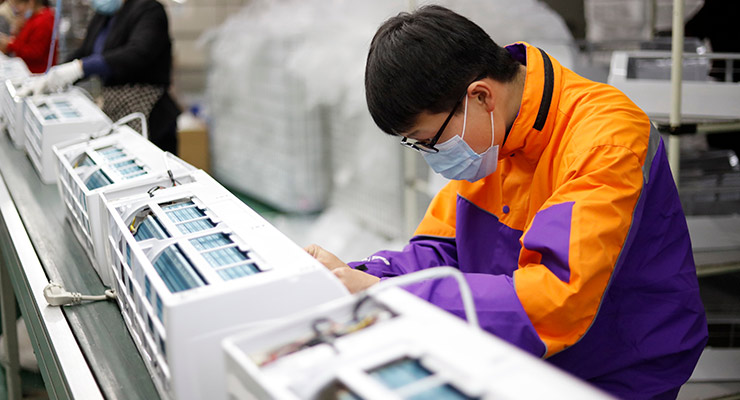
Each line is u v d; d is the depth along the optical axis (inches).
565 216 39.8
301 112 183.0
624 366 45.7
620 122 42.0
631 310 45.6
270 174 199.0
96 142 65.4
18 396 96.3
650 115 77.7
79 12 199.9
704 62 90.4
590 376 46.0
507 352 22.5
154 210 43.9
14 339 94.4
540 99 44.8
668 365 45.8
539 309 39.1
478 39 42.8
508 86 44.9
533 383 20.8
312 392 21.9
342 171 174.7
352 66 159.8
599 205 39.4
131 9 121.8
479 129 43.6
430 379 21.7
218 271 33.7
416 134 44.1
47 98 93.9
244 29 200.8
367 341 23.9
